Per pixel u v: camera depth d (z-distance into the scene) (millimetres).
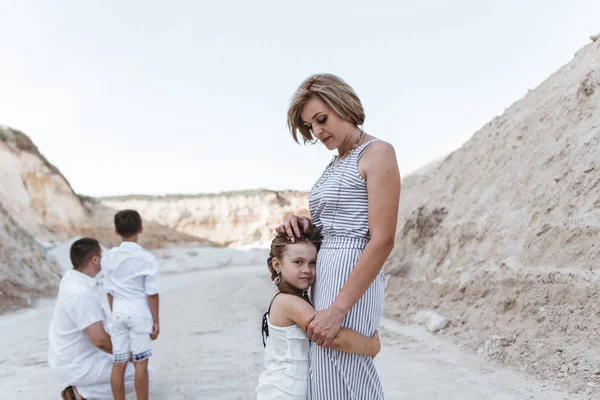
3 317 10750
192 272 33406
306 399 2229
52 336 4227
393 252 11414
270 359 2332
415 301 8180
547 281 5438
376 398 2205
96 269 4332
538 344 4789
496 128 11273
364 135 2354
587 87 7512
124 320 3914
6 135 27516
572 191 6164
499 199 8422
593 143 6449
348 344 2107
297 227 2393
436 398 4078
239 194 46094
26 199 26266
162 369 5637
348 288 2084
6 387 5086
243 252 41094
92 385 4191
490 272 6660
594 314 4602
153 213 42125
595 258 5105
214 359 6023
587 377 3930
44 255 16344
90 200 36781
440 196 11391
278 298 2312
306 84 2340
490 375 4508
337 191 2252
